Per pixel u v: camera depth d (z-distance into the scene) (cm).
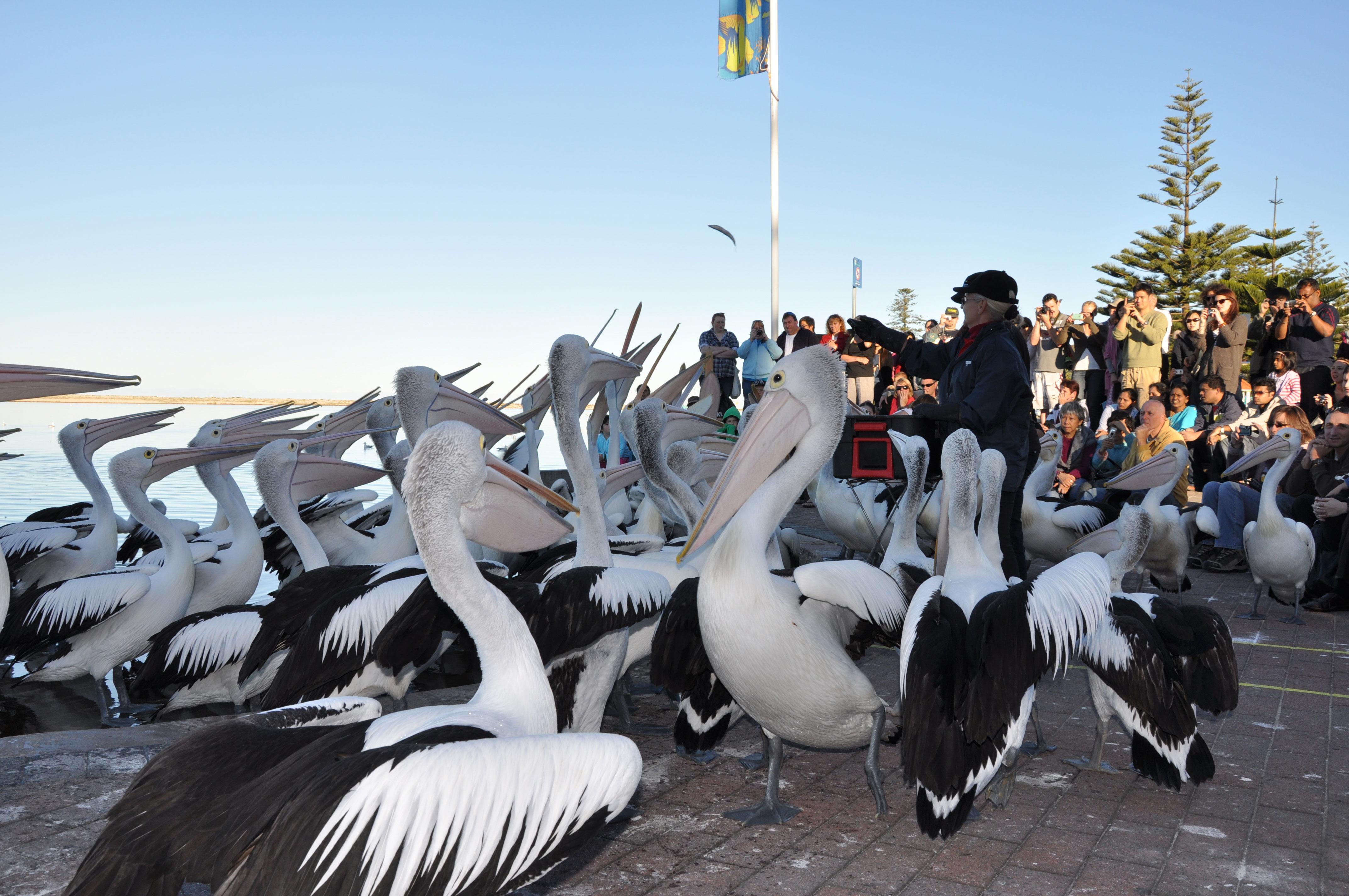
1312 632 816
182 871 240
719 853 395
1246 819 431
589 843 276
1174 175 5703
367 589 504
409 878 234
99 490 855
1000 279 640
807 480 433
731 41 1888
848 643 458
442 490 332
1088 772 491
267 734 271
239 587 771
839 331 1659
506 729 308
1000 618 379
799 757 517
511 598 440
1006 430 640
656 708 621
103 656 672
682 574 573
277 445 710
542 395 1219
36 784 440
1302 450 1023
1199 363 1528
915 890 363
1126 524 590
